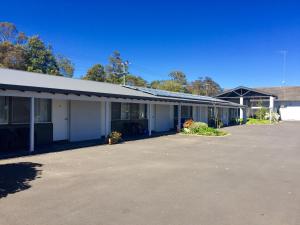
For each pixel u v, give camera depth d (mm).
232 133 21906
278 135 20359
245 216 4953
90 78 51938
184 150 12430
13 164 8859
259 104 44281
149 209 5211
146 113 20984
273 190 6477
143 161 9719
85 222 4609
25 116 12484
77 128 15133
